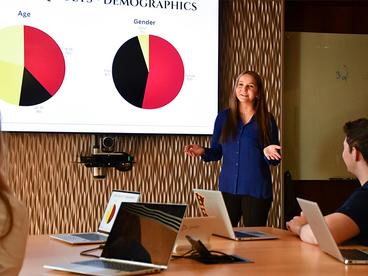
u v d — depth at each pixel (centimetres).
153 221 252
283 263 251
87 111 566
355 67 636
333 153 631
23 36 554
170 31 586
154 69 581
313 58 629
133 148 587
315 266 244
